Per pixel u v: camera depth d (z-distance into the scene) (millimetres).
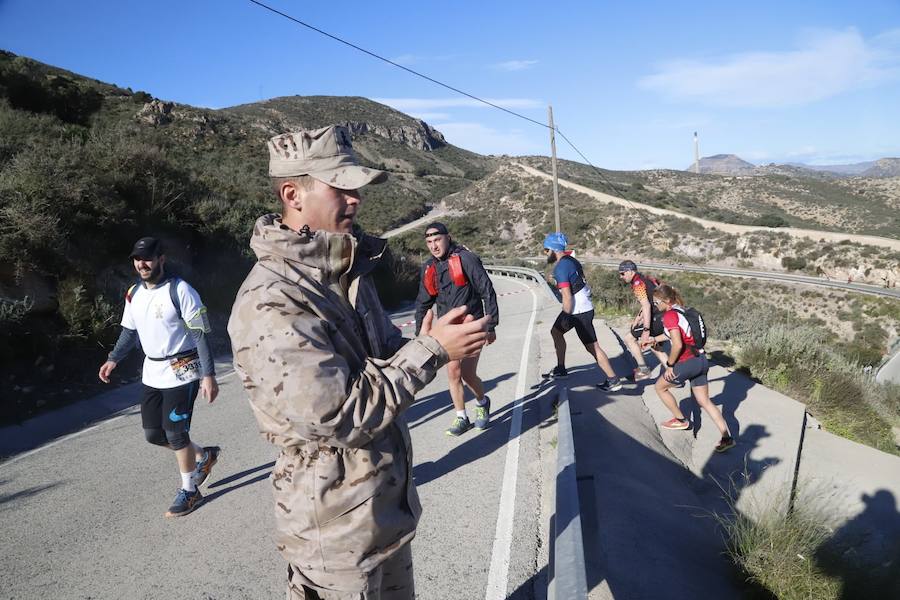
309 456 1477
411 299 22688
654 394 7535
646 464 5246
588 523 3922
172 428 4199
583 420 6023
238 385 8641
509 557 3592
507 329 13328
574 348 10172
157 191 12305
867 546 4500
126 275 10516
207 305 12117
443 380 8391
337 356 1427
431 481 4809
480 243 73000
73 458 5723
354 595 1500
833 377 9227
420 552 3686
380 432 1460
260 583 3434
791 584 3766
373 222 78750
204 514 4359
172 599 3281
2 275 8219
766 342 10203
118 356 4230
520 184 88188
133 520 4297
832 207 101312
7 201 8789
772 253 55375
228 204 15016
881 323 40594
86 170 10680
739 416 6879
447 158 157125
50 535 4090
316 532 1476
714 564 4020
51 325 8406
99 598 3307
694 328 5855
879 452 6715
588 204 75812
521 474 4840
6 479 5211
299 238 1501
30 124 13234
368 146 137625
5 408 6840
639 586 3283
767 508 4531
